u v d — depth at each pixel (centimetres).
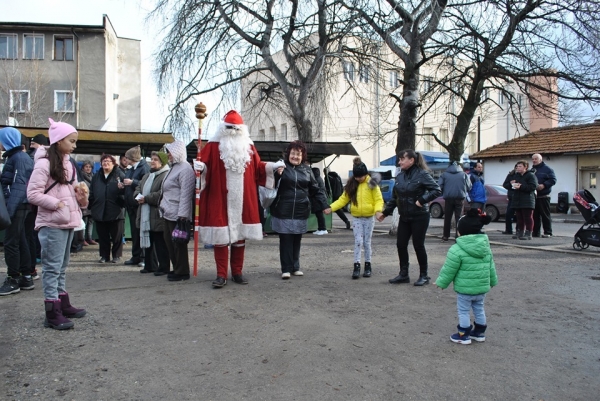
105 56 3138
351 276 713
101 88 3123
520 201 1127
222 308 534
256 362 384
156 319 494
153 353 402
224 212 629
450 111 1591
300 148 694
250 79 1606
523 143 2725
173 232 646
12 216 580
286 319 494
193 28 1274
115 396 325
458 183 1082
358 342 429
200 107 677
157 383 345
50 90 3055
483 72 1192
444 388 340
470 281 419
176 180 659
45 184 452
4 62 2995
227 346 418
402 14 1112
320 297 584
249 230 646
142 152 1262
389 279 689
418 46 1123
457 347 420
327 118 1345
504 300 573
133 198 798
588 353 407
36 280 673
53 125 462
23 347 412
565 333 456
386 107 1716
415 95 1154
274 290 620
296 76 1326
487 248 422
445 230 1121
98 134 1162
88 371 365
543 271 745
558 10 1113
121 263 834
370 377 357
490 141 4097
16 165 581
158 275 719
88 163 1030
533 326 477
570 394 332
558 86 1220
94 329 461
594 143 2342
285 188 684
